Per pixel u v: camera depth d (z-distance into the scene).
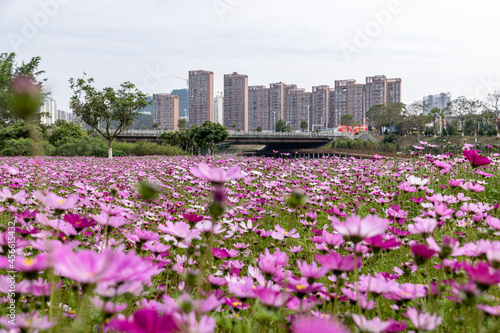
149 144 35.06
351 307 1.47
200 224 1.54
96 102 20.50
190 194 4.76
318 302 1.35
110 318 0.93
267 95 135.62
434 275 1.88
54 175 5.58
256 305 1.25
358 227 0.98
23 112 0.59
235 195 4.32
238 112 134.50
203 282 1.38
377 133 97.50
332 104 129.50
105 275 0.65
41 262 0.97
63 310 1.22
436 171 6.06
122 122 21.20
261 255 1.21
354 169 7.56
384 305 1.58
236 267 1.69
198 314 0.79
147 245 1.53
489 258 1.10
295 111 133.62
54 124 33.38
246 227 2.31
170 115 124.50
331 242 1.43
